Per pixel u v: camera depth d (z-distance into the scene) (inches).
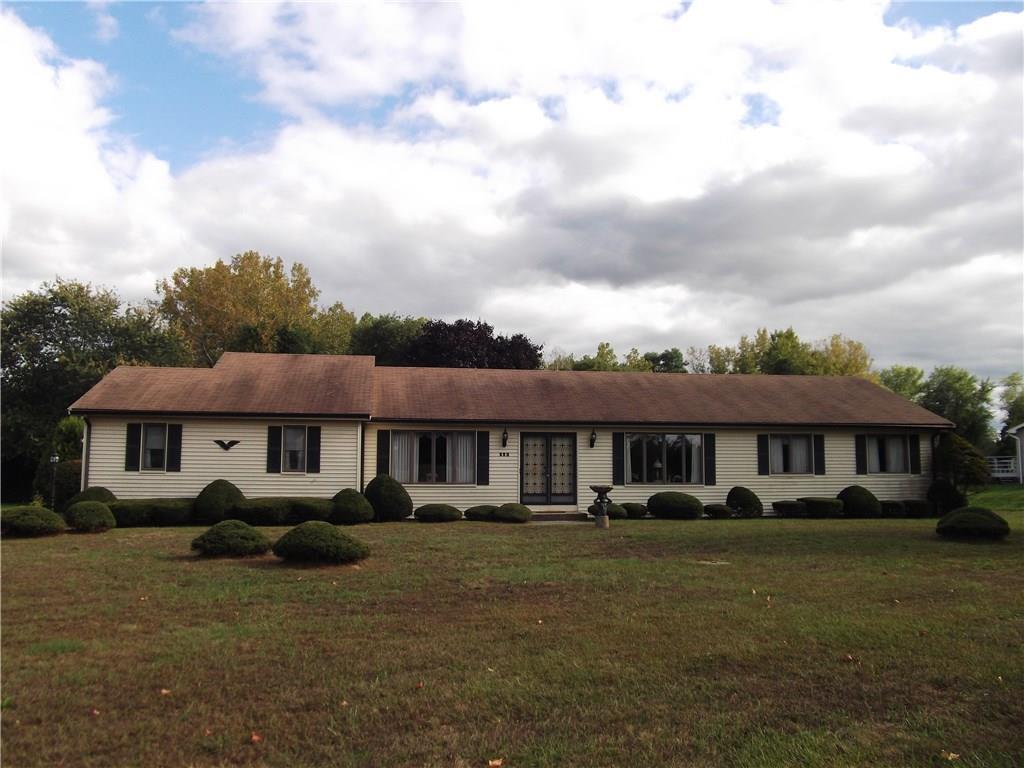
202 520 749.9
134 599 365.7
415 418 868.0
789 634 298.8
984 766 180.4
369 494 804.0
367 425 865.5
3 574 431.5
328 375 936.3
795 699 226.7
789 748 191.0
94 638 294.2
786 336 2204.7
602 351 2103.8
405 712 216.4
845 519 866.8
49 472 985.5
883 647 280.2
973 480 935.0
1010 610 340.8
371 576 430.0
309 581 412.5
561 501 906.7
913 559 497.7
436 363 1674.5
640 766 181.9
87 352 1408.7
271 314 1882.4
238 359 965.2
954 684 239.0
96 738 197.5
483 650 277.4
